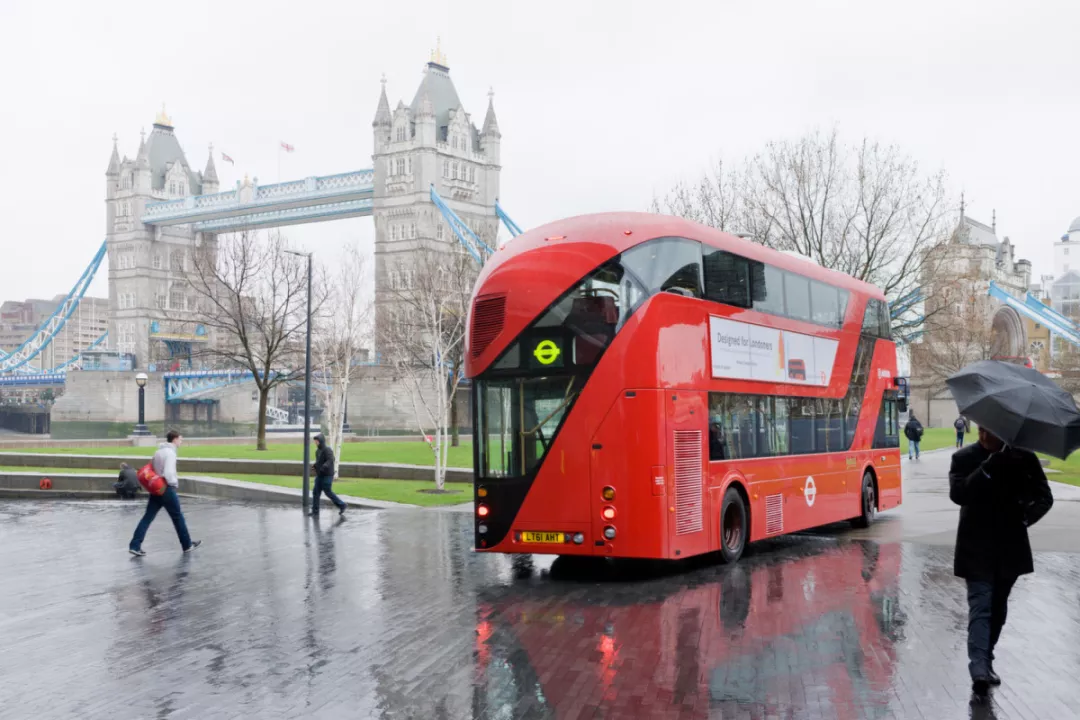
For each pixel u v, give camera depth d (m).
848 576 14.25
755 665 9.12
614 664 9.23
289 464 34.97
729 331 15.54
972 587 8.35
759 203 46.03
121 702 8.30
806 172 45.53
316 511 24.31
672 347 14.02
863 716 7.57
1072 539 18.28
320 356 58.22
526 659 9.48
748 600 12.41
